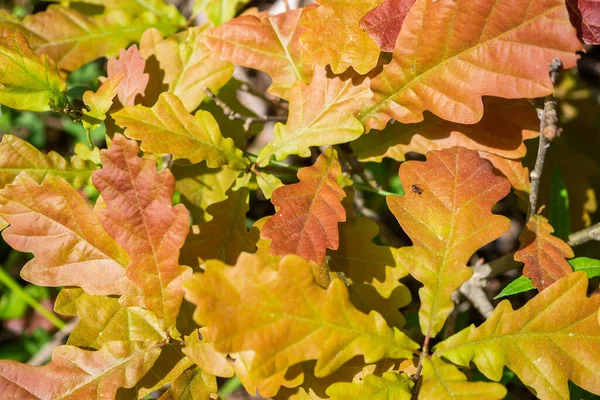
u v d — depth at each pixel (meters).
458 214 0.59
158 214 0.58
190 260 0.62
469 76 0.60
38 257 0.60
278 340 0.55
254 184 0.66
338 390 0.56
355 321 0.56
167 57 0.66
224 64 0.66
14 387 0.58
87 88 0.73
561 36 0.59
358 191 0.80
